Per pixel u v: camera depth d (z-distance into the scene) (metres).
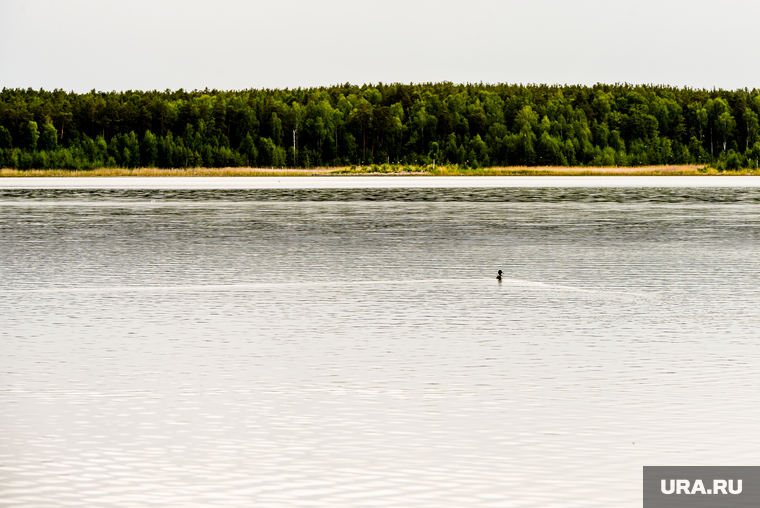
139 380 36.34
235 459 27.28
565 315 52.16
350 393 34.34
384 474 26.09
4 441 28.81
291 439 29.03
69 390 34.78
